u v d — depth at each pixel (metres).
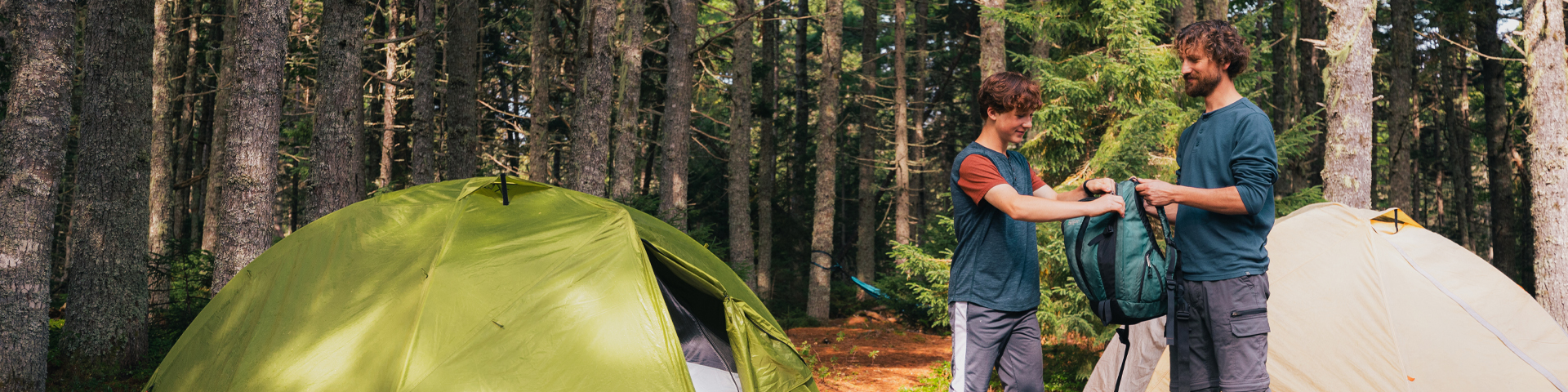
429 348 3.25
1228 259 2.87
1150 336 4.88
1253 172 2.73
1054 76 8.35
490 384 3.15
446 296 3.42
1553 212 9.31
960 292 3.08
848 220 31.98
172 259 10.58
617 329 3.33
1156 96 8.24
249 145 7.74
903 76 21.28
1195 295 2.94
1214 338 2.89
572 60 17.69
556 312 3.37
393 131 19.11
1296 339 4.38
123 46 8.31
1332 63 7.77
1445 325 4.20
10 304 5.71
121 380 7.91
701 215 27.81
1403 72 17.80
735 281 4.82
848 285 23.59
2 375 5.64
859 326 16.69
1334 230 4.54
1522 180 18.41
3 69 8.18
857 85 31.52
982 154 3.05
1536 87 9.51
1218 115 2.95
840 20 19.44
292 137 20.28
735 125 17.12
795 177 26.81
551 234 3.79
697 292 4.55
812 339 13.39
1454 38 18.47
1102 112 8.73
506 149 22.55
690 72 15.02
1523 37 9.70
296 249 4.15
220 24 20.53
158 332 10.13
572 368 3.21
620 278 3.49
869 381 8.47
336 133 9.17
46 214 5.93
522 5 20.77
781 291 23.08
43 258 5.92
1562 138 9.33
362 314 3.49
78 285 8.09
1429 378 4.10
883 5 26.39
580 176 10.20
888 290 15.62
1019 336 3.06
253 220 7.73
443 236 3.77
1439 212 28.41
